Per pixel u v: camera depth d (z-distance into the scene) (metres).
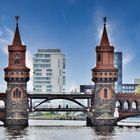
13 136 152.00
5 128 190.75
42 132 170.88
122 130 182.25
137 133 167.50
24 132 169.50
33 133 165.50
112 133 166.50
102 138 147.12
